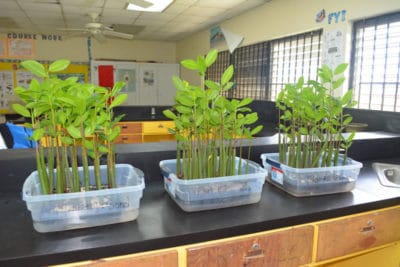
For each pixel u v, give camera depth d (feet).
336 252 3.51
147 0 11.09
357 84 8.97
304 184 3.79
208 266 2.87
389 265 4.25
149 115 13.96
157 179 4.47
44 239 2.65
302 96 3.98
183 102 3.28
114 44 22.57
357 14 8.63
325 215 3.38
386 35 8.07
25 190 2.83
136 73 21.48
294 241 3.22
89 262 2.51
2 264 2.31
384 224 3.77
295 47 11.34
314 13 10.14
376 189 4.18
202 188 3.30
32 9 13.73
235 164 3.80
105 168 3.51
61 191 3.00
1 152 4.14
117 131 3.12
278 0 11.87
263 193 3.93
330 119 4.02
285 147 4.31
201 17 15.15
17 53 20.52
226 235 2.93
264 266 3.11
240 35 14.58
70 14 14.71
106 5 13.05
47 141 3.00
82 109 2.77
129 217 3.02
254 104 13.10
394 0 7.60
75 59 21.77
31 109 2.86
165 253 2.70
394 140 6.28
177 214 3.23
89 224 2.88
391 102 8.00
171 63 23.39
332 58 9.52
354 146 5.86
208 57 3.26
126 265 2.59
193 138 3.50
